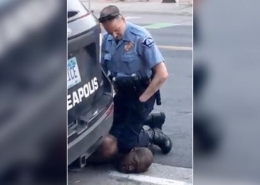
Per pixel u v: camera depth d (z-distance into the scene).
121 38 3.30
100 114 3.06
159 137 3.71
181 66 6.29
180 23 9.60
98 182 3.29
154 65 3.29
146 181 3.33
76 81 2.92
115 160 3.47
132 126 3.41
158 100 3.52
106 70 3.41
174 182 3.30
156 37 8.48
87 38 3.03
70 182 3.27
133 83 3.34
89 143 2.93
